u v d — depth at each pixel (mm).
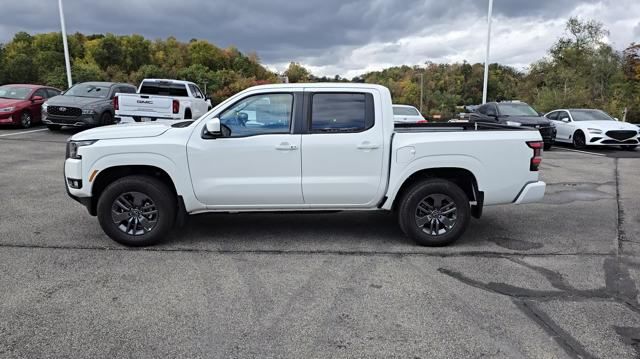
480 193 5387
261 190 5203
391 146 5246
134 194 5195
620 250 5418
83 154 5051
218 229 6012
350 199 5340
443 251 5297
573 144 16641
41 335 3338
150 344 3246
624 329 3566
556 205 7668
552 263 4961
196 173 5141
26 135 14828
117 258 4895
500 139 5328
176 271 4566
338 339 3346
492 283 4395
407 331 3467
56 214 6516
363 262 4898
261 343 3279
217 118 5148
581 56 39688
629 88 37281
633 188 9133
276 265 4773
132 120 13812
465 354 3178
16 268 4566
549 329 3543
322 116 5234
